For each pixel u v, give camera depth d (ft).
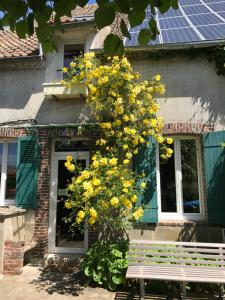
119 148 22.29
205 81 24.39
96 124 23.67
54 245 24.84
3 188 26.58
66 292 18.42
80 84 24.73
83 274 20.76
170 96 24.50
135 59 25.36
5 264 21.57
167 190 23.93
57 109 26.37
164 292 18.28
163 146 22.91
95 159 19.94
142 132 22.34
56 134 25.58
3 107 27.30
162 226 22.67
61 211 25.50
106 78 22.26
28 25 6.10
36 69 27.50
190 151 24.32
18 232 24.09
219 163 22.44
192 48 24.27
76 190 19.11
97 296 17.79
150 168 23.21
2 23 6.34
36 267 23.25
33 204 24.86
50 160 26.03
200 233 22.13
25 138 25.98
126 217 19.99
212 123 23.68
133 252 18.22
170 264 17.61
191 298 17.17
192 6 35.37
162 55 24.82
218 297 17.31
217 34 25.05
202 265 17.52
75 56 26.81
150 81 24.56
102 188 18.45
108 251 20.08
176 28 28.50
